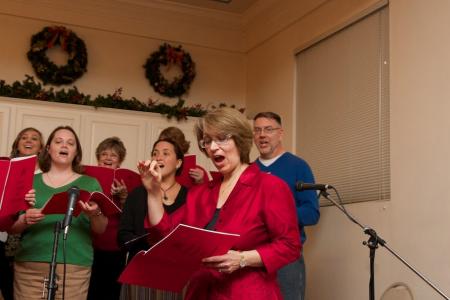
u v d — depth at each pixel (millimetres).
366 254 3641
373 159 3805
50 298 1961
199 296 1700
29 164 2430
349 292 3756
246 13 5754
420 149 3283
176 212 1893
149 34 5664
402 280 3297
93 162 4875
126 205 2598
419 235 3215
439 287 3031
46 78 5145
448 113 3100
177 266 1660
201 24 5867
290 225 1663
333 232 4020
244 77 6000
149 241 2191
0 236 3131
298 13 4879
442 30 3211
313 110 4598
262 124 3377
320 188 2684
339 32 4328
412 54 3434
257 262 1604
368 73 3938
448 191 3043
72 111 4887
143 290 2482
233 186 1770
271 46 5410
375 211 3609
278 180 1716
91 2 5426
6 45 5145
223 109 1799
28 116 4727
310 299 4172
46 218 2775
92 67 5438
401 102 3488
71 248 2742
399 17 3586
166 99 5703
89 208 2568
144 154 5086
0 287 3107
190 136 5289
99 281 3385
